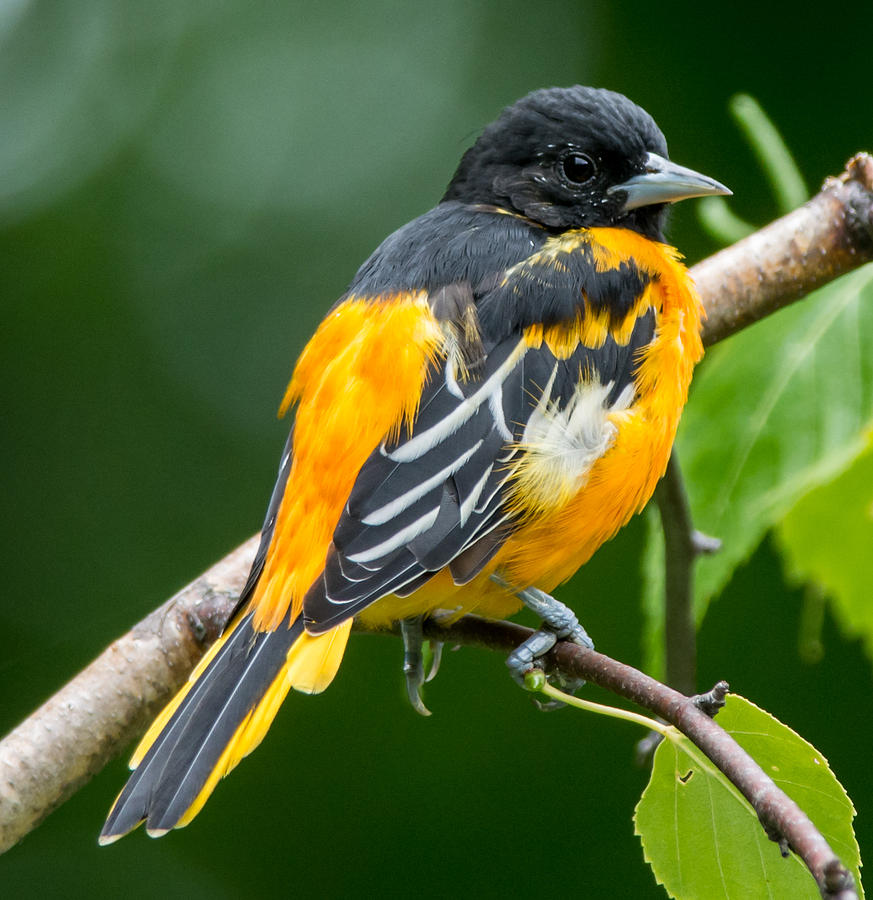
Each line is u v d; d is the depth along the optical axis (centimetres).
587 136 794
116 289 1364
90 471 1316
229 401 1352
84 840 1202
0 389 1321
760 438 783
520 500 663
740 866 542
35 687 1246
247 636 617
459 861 1177
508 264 717
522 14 1408
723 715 525
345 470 642
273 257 1407
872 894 1099
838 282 803
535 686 534
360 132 1456
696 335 766
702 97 1309
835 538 761
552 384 685
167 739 571
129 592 1284
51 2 1419
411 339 671
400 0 1465
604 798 1184
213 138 1428
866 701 1172
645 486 719
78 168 1394
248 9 1462
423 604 686
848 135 1279
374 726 1208
